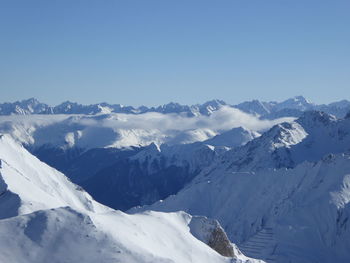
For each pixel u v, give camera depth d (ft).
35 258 266.36
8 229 281.54
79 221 295.69
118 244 287.89
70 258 269.85
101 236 290.15
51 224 288.71
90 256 274.16
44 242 277.23
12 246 270.26
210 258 360.28
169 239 358.84
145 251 290.56
